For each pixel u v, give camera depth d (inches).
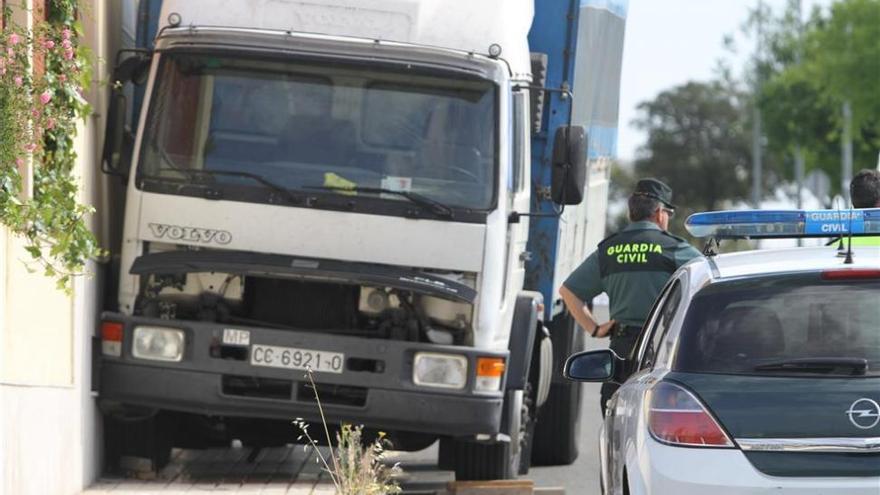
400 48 1141.7
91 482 1198.3
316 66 1143.0
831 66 5831.7
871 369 717.9
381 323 1146.7
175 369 1136.8
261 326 1149.1
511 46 1160.8
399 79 1142.3
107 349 1149.1
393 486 1042.7
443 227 1127.6
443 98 1138.7
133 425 1226.0
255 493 1149.7
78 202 1159.0
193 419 1258.6
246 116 1143.0
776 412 710.5
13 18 1031.6
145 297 1152.8
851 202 1091.3
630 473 739.4
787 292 745.6
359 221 1128.2
